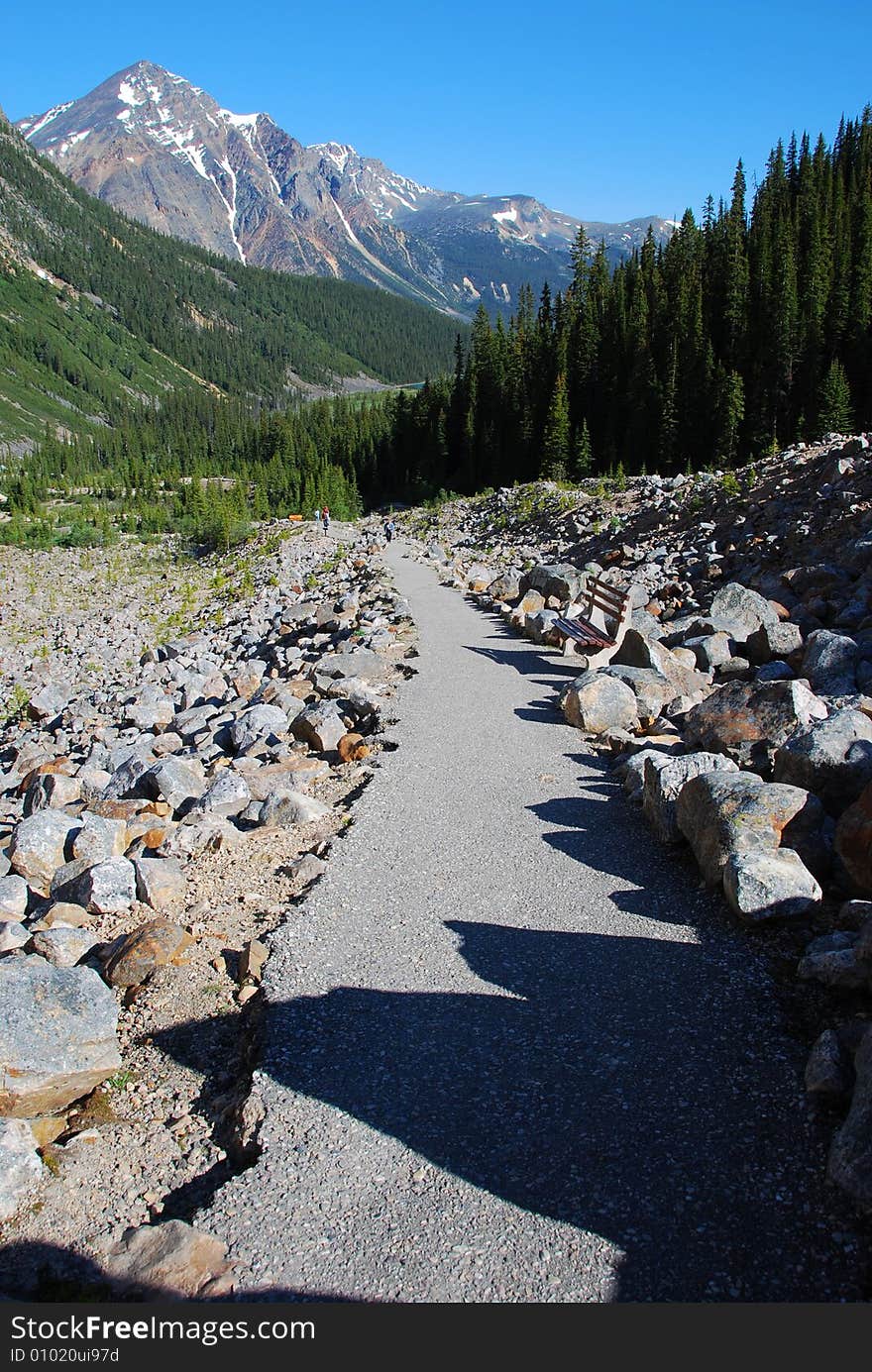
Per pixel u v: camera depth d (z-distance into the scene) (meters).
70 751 18.30
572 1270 4.00
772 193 96.94
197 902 7.71
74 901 7.92
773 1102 5.00
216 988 6.40
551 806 9.55
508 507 50.47
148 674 26.39
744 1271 3.96
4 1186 4.55
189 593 53.16
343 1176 4.56
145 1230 4.25
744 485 27.56
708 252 90.44
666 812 8.51
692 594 21.34
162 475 160.62
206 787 11.20
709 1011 5.86
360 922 7.14
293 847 8.84
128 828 9.62
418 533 57.19
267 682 19.38
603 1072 5.30
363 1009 5.96
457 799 9.75
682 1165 4.57
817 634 12.68
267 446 168.62
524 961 6.55
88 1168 4.80
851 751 8.07
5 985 5.44
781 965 6.32
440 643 18.45
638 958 6.55
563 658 16.92
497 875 7.95
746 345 71.56
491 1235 4.18
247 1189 4.50
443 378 116.56
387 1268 4.04
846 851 7.06
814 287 70.19
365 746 11.69
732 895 6.83
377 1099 5.11
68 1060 5.26
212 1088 5.45
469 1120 4.93
